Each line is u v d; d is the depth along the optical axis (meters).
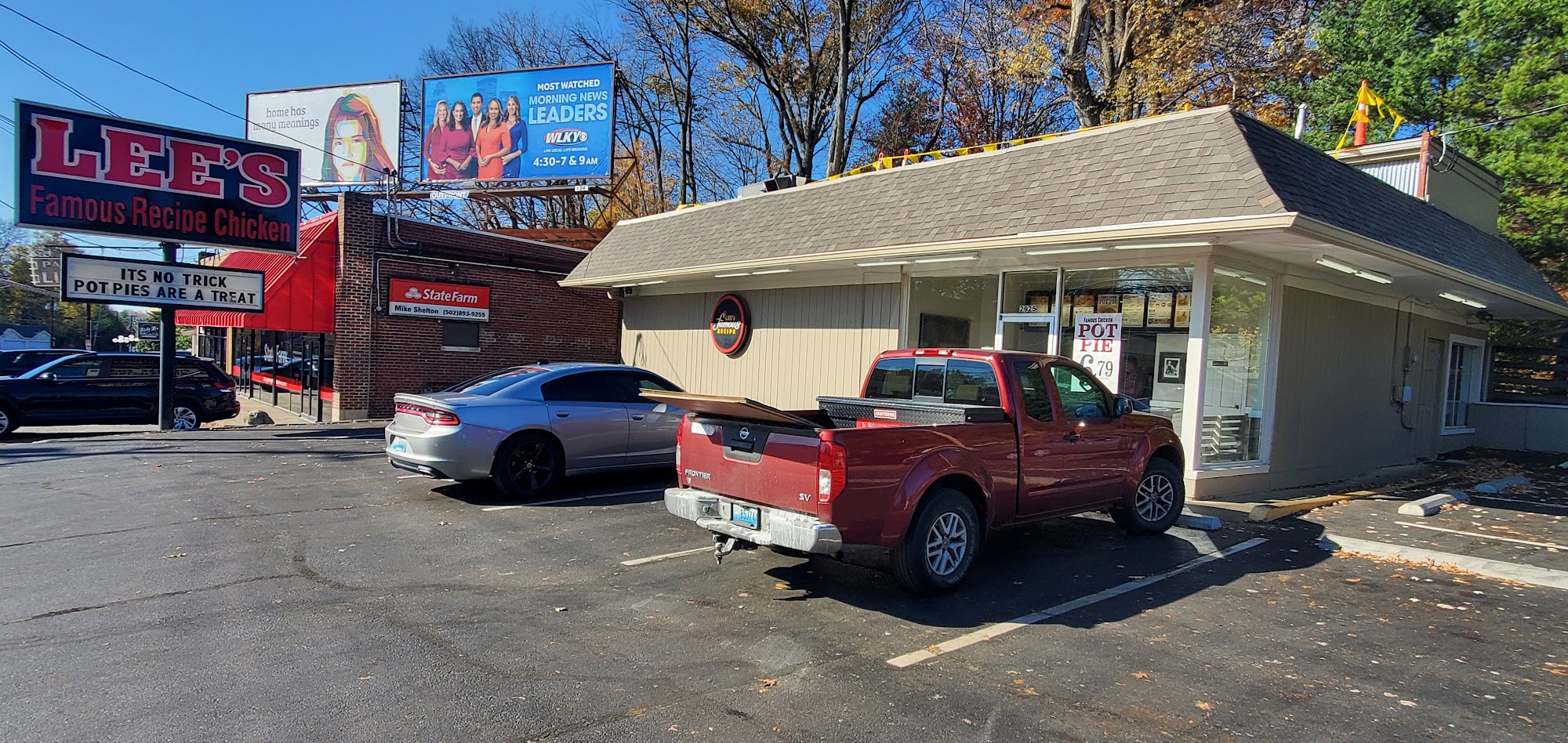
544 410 8.80
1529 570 6.20
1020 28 26.69
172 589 5.43
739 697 3.85
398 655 4.32
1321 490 10.18
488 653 4.38
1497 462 14.05
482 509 8.13
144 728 3.43
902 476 5.22
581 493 9.07
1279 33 22.06
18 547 6.50
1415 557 6.66
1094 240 8.40
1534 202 15.54
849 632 4.78
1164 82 20.86
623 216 35.16
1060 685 4.04
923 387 6.91
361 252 17.30
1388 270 9.52
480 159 24.08
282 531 7.12
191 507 8.09
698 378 16.03
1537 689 4.07
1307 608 5.37
